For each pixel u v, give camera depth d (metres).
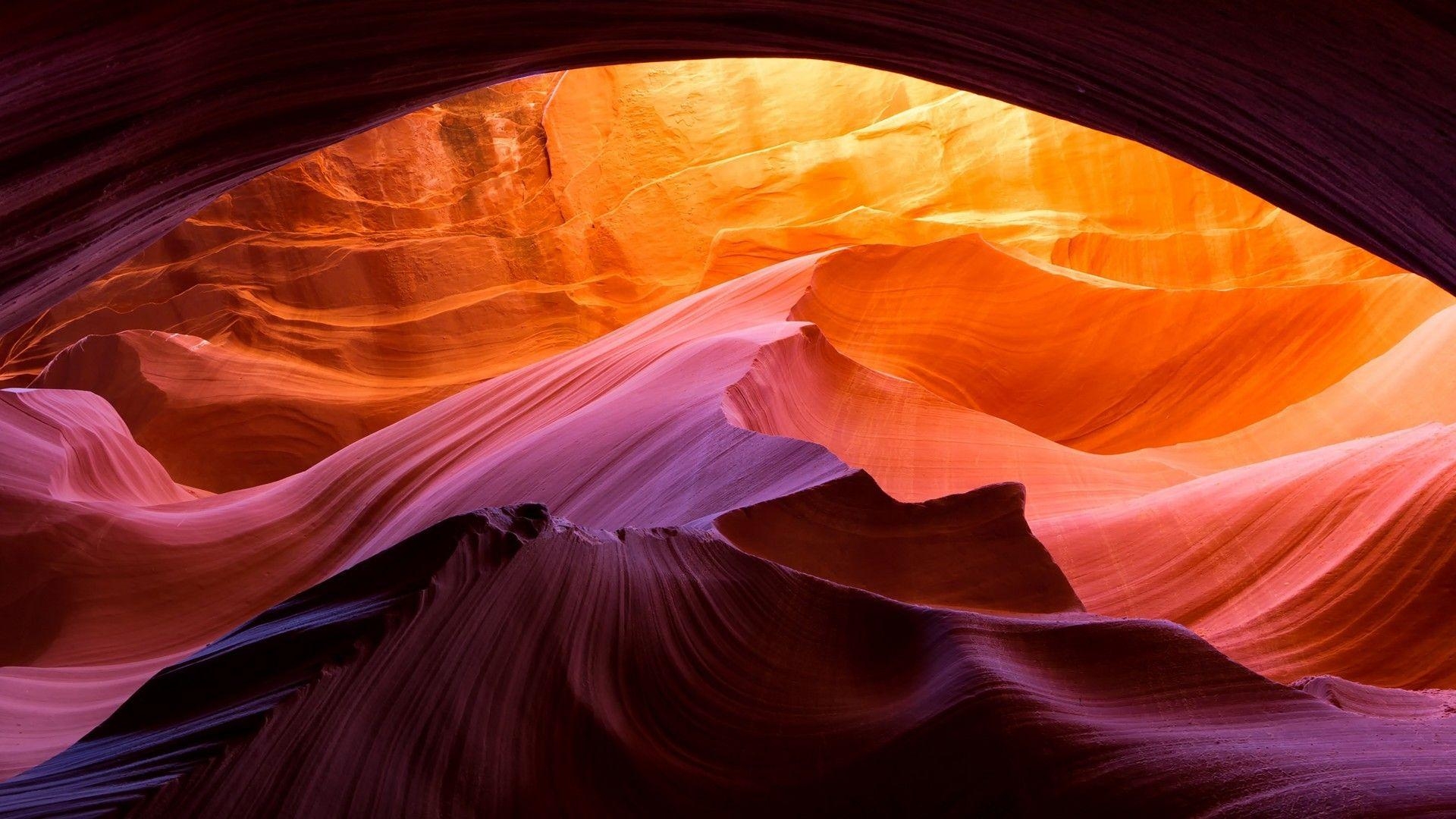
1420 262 3.08
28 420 11.35
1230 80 2.83
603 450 8.70
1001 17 3.38
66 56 2.05
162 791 1.66
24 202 2.49
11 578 9.52
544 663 2.47
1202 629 6.80
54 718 7.46
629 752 2.40
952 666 2.67
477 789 2.09
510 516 2.89
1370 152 2.61
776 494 5.03
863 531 4.42
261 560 10.62
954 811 2.27
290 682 2.04
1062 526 8.17
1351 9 2.06
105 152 2.57
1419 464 7.05
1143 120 3.64
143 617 9.68
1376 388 12.05
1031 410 15.45
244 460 19.28
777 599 3.24
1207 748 2.40
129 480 12.88
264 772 1.81
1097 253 18.97
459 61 3.77
